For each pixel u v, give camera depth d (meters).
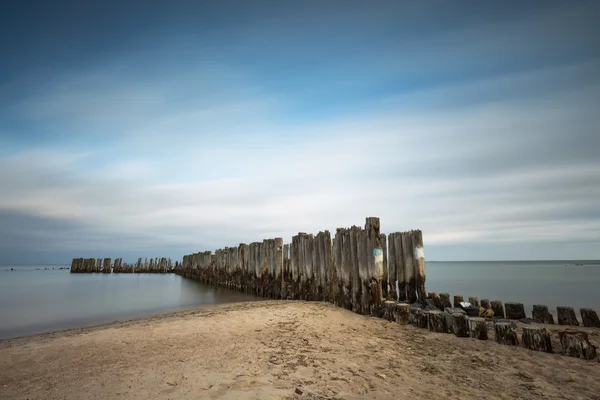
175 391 4.69
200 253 36.47
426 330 9.16
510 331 7.84
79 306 16.59
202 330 8.32
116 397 4.54
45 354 6.44
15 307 16.38
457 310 10.85
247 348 6.97
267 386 4.91
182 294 21.81
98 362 6.03
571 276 41.38
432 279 36.94
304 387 4.97
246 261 22.69
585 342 7.04
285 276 16.91
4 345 7.60
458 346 7.71
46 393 4.73
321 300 13.83
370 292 10.91
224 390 4.71
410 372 5.98
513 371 6.21
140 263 51.78
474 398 5.02
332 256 13.57
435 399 4.90
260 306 13.00
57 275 47.53
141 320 11.41
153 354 6.49
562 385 5.63
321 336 8.17
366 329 9.13
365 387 5.14
